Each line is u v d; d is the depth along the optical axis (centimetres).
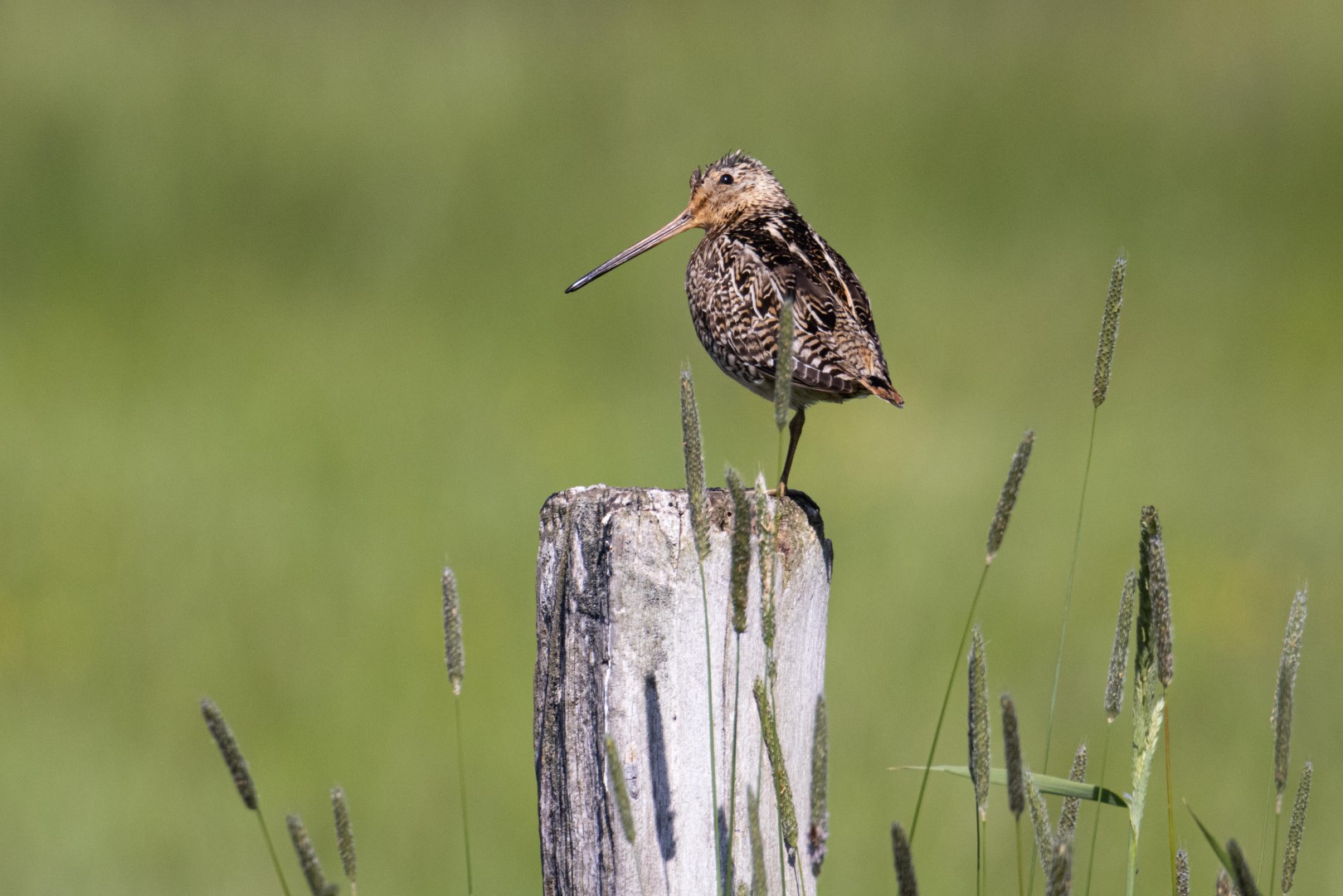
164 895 946
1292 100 2917
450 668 427
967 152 2650
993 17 3284
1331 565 1367
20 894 936
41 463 1501
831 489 1518
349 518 1409
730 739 477
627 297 2080
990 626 1232
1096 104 2892
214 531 1377
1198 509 1477
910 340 1941
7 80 2536
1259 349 1953
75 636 1225
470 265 2205
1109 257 2256
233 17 2917
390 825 1016
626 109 2725
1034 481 1540
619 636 471
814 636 500
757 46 3039
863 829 984
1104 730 1105
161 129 2447
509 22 3022
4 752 1079
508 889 962
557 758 488
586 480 1505
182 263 2180
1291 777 1053
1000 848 975
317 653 1212
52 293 2055
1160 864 982
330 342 1905
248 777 397
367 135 2569
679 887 475
